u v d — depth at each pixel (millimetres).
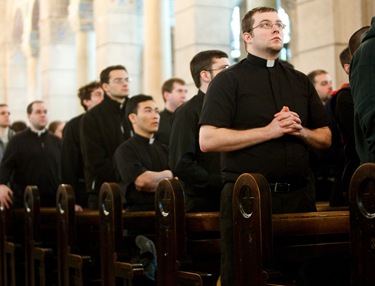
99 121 8461
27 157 9758
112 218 6234
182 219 5418
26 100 27797
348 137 5441
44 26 22656
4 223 8633
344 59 6184
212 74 6246
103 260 6469
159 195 5633
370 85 4207
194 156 6297
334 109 5762
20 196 9781
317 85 8328
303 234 4977
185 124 6234
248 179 4633
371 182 3883
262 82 5215
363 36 4367
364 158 4449
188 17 12883
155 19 15609
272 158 5062
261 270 4539
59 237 7188
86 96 10008
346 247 5543
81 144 8531
